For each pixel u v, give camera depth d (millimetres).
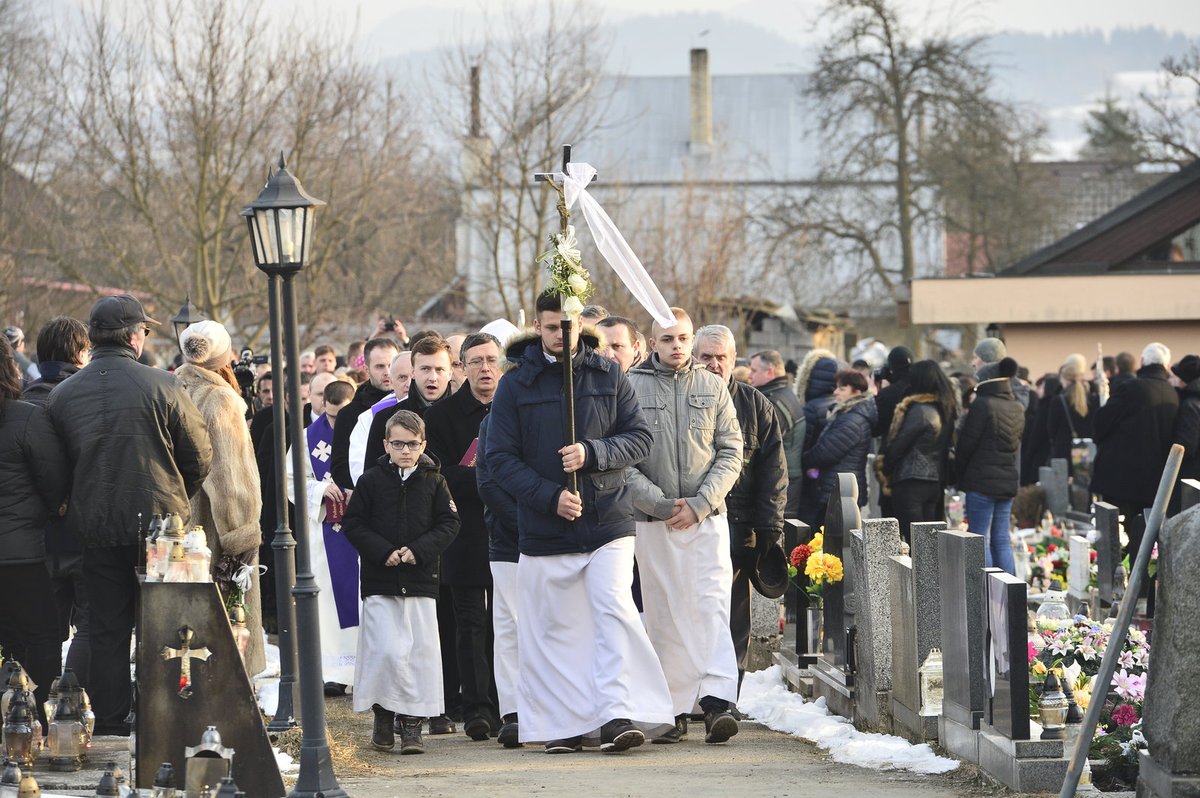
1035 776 14047
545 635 17125
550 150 73750
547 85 73812
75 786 14461
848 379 28312
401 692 17656
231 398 18844
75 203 64250
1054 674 14516
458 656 19172
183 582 13930
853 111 93562
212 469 18500
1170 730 12227
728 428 18578
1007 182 93875
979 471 29797
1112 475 31766
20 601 16062
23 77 63625
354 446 21391
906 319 74938
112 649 16578
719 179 88625
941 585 16406
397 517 17859
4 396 15984
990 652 14914
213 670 13891
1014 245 97375
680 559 18250
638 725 17109
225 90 63094
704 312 77562
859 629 18797
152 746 13766
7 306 62000
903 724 17484
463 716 19047
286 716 17297
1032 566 31469
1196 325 67562
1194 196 68000
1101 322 68188
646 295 17953
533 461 17000
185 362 19094
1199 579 12125
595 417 16984
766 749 17500
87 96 62719
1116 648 12656
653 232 78875
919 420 28891
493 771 15820
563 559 16969
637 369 18734
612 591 16844
